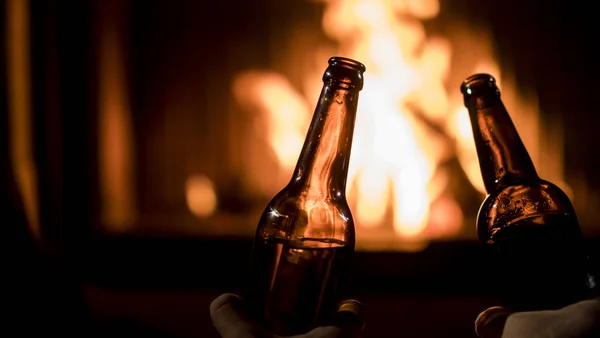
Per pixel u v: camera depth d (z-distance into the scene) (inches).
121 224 78.5
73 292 41.2
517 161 29.4
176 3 86.9
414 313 62.1
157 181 86.3
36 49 75.5
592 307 24.7
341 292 27.3
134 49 86.8
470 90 29.5
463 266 68.7
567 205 28.9
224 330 25.7
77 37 77.4
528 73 86.7
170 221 81.1
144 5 86.8
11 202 39.3
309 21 87.5
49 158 75.5
